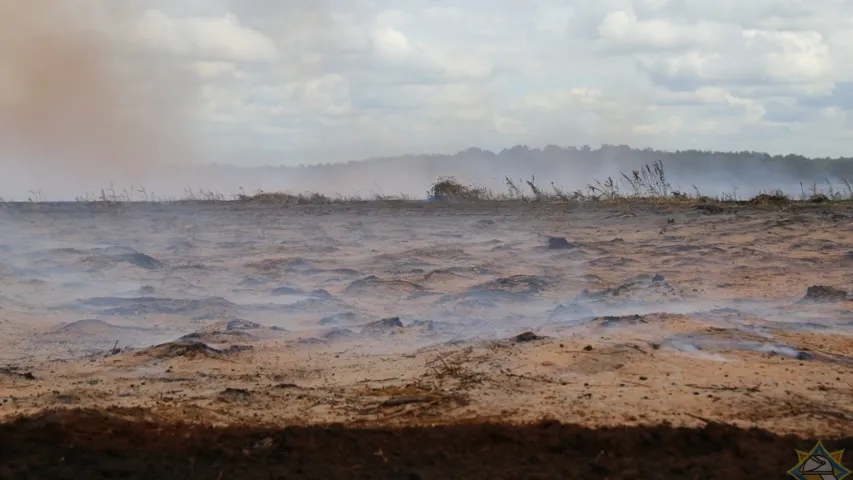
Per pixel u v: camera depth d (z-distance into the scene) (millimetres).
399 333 11234
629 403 7902
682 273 15492
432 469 6422
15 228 23281
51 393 8391
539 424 7207
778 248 18141
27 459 6414
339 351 10398
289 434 6930
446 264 17438
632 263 16797
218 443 6836
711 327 10266
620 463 6531
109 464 6406
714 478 6277
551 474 6324
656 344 9617
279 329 11641
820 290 12719
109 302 13445
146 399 8281
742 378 8562
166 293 14453
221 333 11094
